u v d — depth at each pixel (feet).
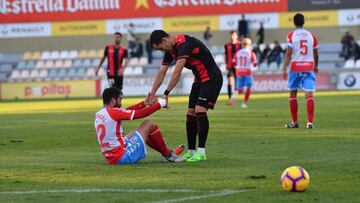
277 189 70.49
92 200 66.85
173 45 92.12
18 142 127.44
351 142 112.57
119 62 228.22
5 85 346.33
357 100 231.30
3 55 376.68
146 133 92.17
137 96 321.73
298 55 137.49
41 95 344.49
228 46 232.32
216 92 94.27
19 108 245.86
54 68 368.48
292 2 345.92
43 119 184.34
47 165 93.66
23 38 383.86
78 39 381.40
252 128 141.49
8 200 67.87
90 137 133.59
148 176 80.79
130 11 359.46
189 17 355.15
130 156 91.20
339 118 159.94
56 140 129.59
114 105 91.50
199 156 94.27
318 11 345.51
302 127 140.46
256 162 91.76
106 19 361.71
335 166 85.87
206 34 344.90
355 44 339.36
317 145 109.50
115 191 71.46
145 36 370.73
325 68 337.31
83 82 341.82
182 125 153.89
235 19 350.84
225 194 68.23
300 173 68.64
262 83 331.57
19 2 366.02
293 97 140.15
